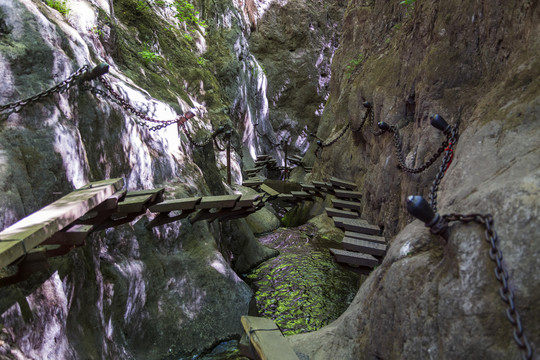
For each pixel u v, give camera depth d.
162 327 5.92
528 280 2.10
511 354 2.04
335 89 14.53
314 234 11.08
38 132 4.68
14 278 3.41
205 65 14.34
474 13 5.38
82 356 4.43
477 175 3.13
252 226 11.26
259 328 3.90
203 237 7.20
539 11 3.90
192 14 15.74
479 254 2.34
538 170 2.46
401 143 6.85
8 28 4.96
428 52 6.05
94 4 8.77
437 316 2.46
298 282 8.25
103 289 5.16
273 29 21.98
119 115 6.20
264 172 18.39
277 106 22.22
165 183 7.26
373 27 11.50
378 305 3.06
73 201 3.92
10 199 4.01
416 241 3.02
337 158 11.15
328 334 4.16
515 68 3.85
